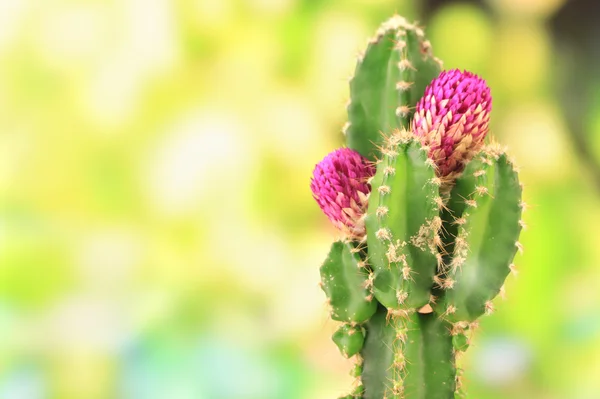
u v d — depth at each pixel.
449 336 0.55
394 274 0.54
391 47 0.58
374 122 0.58
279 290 1.04
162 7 1.02
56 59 1.04
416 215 0.54
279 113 1.02
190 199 1.04
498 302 1.02
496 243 0.55
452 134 0.55
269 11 1.02
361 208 0.56
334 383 0.99
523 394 1.03
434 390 0.55
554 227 1.04
